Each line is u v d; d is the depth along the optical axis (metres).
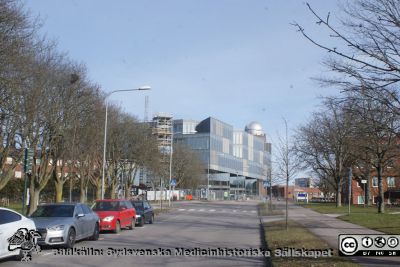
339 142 45.84
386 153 37.88
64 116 29.08
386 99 8.57
